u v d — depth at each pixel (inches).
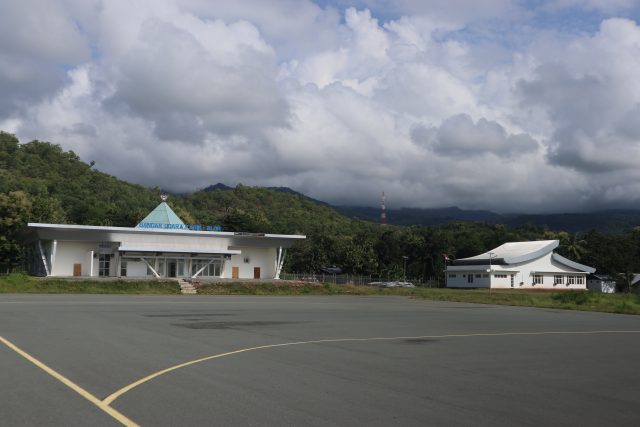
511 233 5757.9
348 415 394.0
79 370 543.8
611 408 437.1
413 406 426.0
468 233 5880.9
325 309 1631.4
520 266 4094.5
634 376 578.2
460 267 4210.1
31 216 3961.6
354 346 773.3
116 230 3009.4
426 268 5182.1
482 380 540.4
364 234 5167.3
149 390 459.8
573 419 401.1
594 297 2431.1
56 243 3009.4
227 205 7426.2
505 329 1090.1
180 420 371.6
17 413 384.2
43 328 911.7
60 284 2429.9
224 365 589.9
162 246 3125.0
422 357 684.1
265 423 368.5
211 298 2213.3
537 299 2444.6
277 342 799.7
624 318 1473.9
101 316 1177.4
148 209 6190.9
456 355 708.0
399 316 1401.3
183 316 1244.5
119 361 600.1
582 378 563.2
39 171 6407.5
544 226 6584.6
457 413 408.8
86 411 390.6
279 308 1638.8
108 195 6343.5
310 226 6712.6
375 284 4207.7
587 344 855.7
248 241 3339.1
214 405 413.4
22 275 2551.7
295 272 5059.1
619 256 4660.4
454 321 1269.7
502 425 380.2
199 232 3191.4
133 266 3149.6
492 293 3137.3
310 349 731.4
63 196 5546.3
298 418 382.6
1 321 1018.7
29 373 524.7
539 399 462.6
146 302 1776.6
